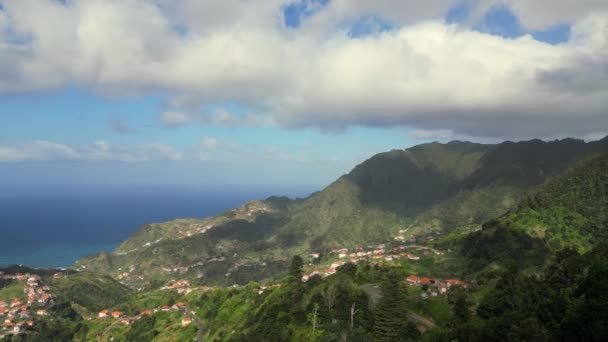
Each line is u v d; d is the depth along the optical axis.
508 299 87.31
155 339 163.62
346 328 91.38
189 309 189.00
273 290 150.62
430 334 84.06
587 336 56.72
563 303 69.75
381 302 83.06
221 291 190.25
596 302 58.59
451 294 108.88
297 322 103.69
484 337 70.06
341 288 113.00
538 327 65.69
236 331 128.50
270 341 98.00
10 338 176.38
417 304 105.94
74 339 185.38
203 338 150.75
